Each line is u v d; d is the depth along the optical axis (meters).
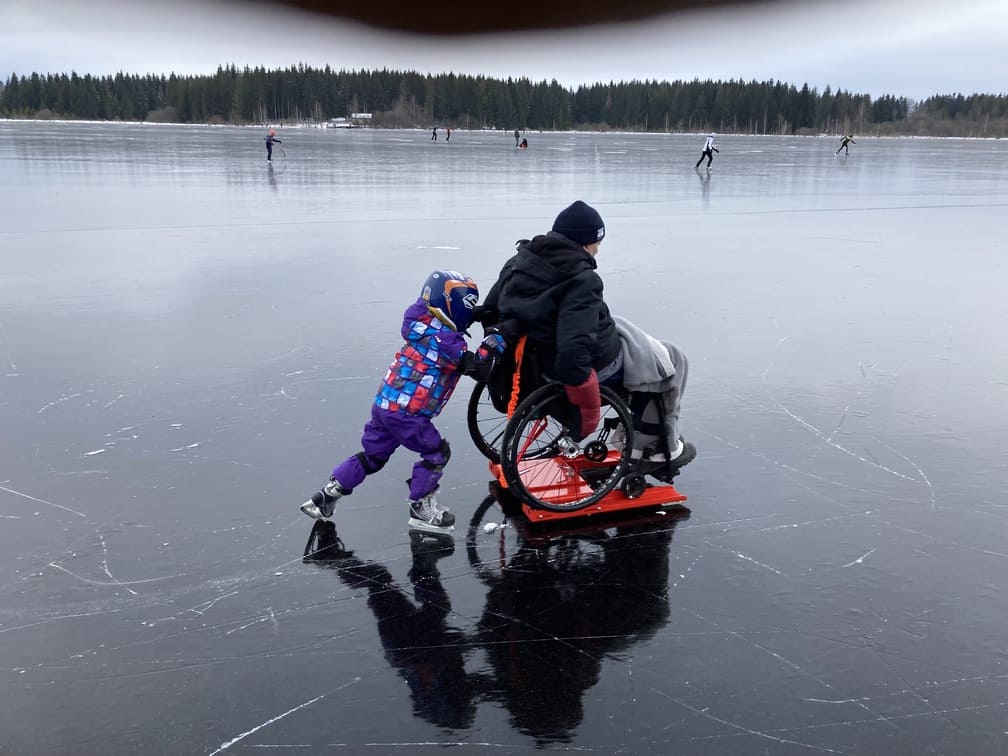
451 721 2.61
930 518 4.03
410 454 4.84
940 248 13.02
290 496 4.21
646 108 187.50
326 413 5.35
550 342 3.72
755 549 3.74
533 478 4.34
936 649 3.00
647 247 12.77
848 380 6.21
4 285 9.07
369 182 25.16
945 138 179.50
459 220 15.45
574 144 77.62
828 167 40.34
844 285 9.90
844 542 3.80
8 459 4.54
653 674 2.86
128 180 24.06
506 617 3.21
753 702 2.71
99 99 183.25
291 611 3.23
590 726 2.59
